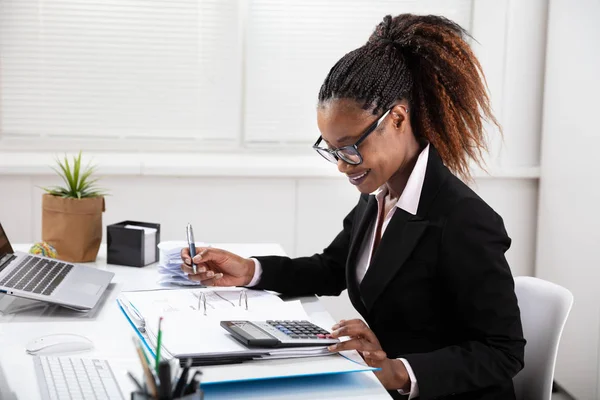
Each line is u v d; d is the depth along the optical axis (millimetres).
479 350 1277
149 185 3164
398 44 1430
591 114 2783
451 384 1232
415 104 1418
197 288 1651
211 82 3215
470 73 1458
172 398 847
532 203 3352
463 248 1319
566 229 3012
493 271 1304
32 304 1571
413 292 1389
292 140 3307
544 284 1573
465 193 1370
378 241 1518
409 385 1225
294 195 3262
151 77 3170
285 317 1414
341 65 1371
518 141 3287
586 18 2822
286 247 3295
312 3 3205
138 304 1442
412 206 1398
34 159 3090
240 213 3244
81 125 3168
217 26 3172
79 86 3135
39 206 3115
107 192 3139
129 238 1959
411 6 3240
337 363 1167
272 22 3199
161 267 1795
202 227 3229
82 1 3066
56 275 1667
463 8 3250
